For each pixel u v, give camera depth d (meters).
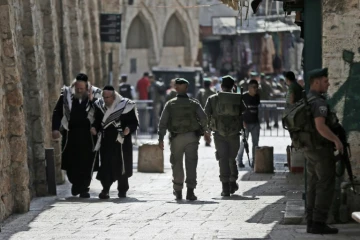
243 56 108.56
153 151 51.81
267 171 49.78
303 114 29.05
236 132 40.84
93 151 41.25
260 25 101.19
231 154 41.00
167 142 74.56
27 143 41.03
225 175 40.75
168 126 39.88
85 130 41.25
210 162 56.81
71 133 41.31
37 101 42.25
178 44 119.94
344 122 31.69
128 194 42.44
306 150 29.22
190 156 39.66
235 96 40.88
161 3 116.75
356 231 29.97
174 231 30.88
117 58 80.75
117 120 40.75
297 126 29.17
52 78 47.03
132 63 116.62
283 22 91.25
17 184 36.56
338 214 31.59
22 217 35.31
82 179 41.28
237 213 35.19
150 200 39.84
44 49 46.88
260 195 40.88
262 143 69.75
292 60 110.12
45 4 46.75
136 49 116.69
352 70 31.69
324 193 29.33
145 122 83.69
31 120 42.16
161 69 97.94
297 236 29.09
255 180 46.72
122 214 35.31
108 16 68.50
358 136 31.58
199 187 44.69
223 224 32.44
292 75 44.34
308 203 29.92
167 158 60.78
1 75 35.94
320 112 28.83
